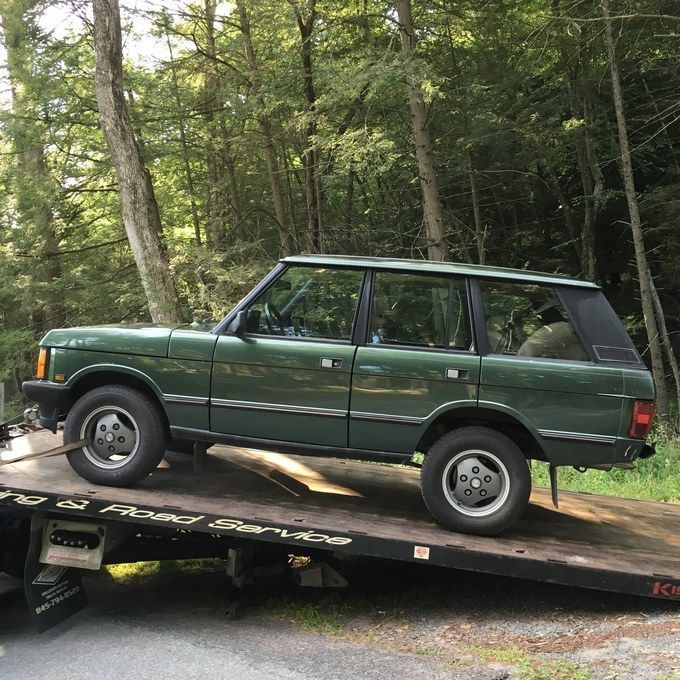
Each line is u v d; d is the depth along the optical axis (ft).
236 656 12.70
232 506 14.60
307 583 15.40
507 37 47.01
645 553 14.43
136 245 40.42
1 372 54.54
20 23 45.39
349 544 13.48
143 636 13.84
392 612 14.94
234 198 59.11
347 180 54.60
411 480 18.79
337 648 13.03
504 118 48.57
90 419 15.19
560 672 11.41
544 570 13.23
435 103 46.60
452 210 60.29
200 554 15.79
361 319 14.65
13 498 14.21
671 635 12.75
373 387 14.24
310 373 14.46
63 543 14.52
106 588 16.98
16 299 53.98
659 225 50.62
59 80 48.39
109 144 39.88
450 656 12.46
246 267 43.83
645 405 13.69
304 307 14.98
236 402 14.71
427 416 14.08
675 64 47.70
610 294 64.90
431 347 14.37
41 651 13.37
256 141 53.67
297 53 47.39
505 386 13.92
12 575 15.49
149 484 15.89
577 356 14.07
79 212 57.88
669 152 55.98
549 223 66.44
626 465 13.87
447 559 13.24
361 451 14.40
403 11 41.93
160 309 40.47
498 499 14.11
